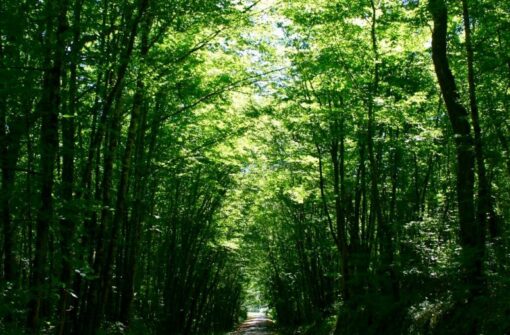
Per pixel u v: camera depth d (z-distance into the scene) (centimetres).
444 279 1299
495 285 1098
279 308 5072
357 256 1633
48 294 816
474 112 1164
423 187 2061
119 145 1667
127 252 1672
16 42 796
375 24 1592
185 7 1093
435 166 2109
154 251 2592
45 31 823
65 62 829
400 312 1443
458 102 1270
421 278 1440
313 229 3042
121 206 1257
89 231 1173
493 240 1210
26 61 898
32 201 820
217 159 1811
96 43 1088
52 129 803
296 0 1364
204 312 4031
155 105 1652
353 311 1789
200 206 2705
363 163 1888
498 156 1259
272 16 1351
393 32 1577
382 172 1894
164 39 1328
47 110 802
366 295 1546
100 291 1206
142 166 1590
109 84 1090
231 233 3312
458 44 1541
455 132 1259
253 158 2197
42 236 796
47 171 793
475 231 1198
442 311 1215
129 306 1614
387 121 1594
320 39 1638
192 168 2128
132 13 1020
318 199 2352
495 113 1419
